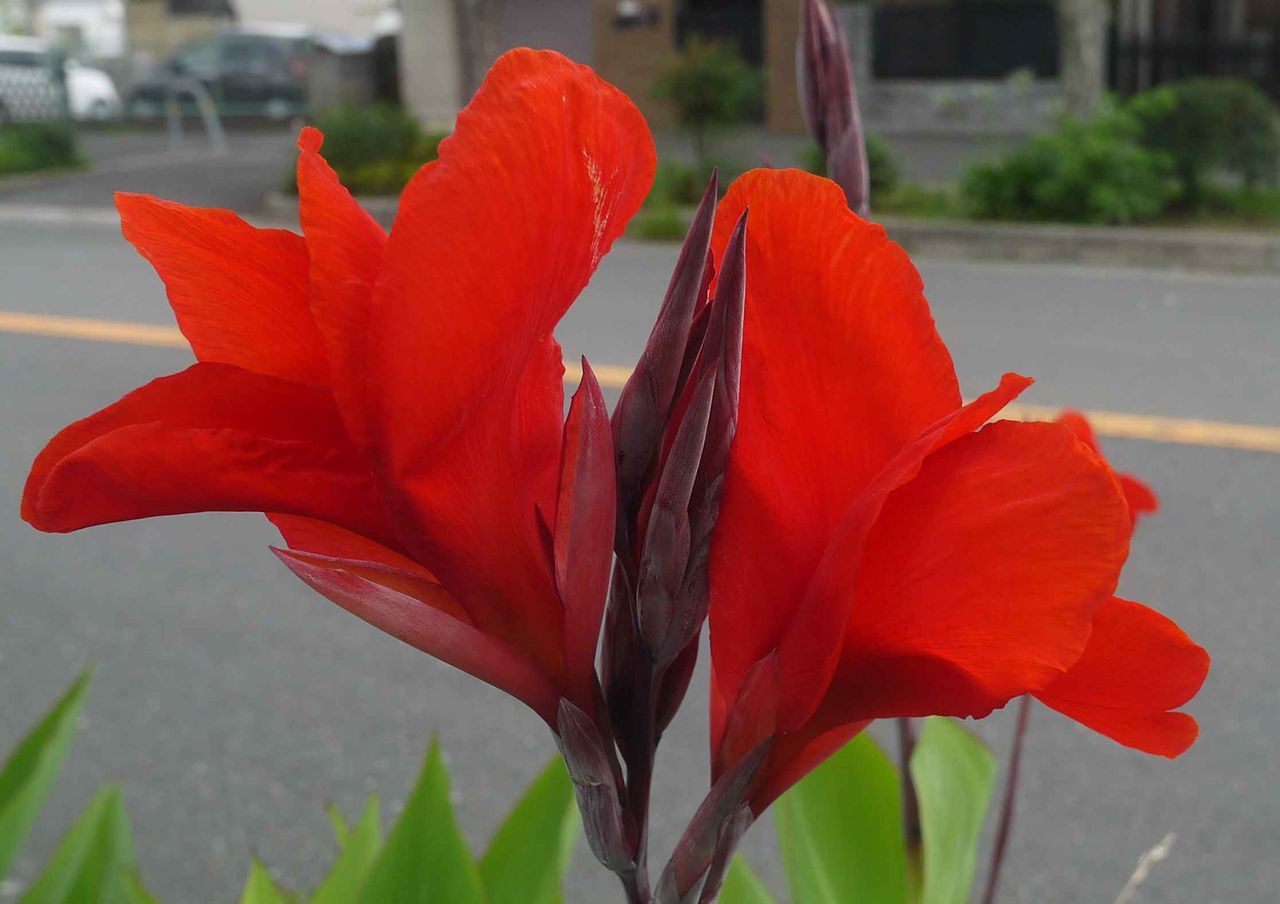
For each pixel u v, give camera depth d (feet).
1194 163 33.40
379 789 11.51
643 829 2.40
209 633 14.24
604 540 2.18
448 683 13.23
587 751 2.26
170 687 13.16
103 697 12.98
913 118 49.85
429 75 50.14
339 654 13.79
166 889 10.36
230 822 11.12
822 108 3.81
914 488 2.09
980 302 26.76
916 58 49.75
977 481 2.02
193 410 2.20
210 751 12.10
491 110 1.92
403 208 1.87
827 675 2.17
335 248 1.97
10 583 15.47
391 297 1.89
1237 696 12.18
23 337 26.08
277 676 13.35
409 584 2.32
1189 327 24.30
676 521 2.14
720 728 2.60
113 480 2.07
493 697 12.97
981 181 33.42
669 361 2.17
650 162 2.25
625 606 2.37
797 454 2.23
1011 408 10.81
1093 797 11.08
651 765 2.40
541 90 1.96
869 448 2.18
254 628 14.34
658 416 2.19
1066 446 1.97
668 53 52.70
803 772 2.39
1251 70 45.24
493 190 1.90
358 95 54.80
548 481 2.37
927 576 2.08
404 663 13.60
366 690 13.10
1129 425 18.83
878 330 2.14
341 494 2.19
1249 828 10.57
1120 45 46.03
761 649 2.31
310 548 2.47
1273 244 29.37
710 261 2.24
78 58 81.00
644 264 31.60
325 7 91.71
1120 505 1.94
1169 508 16.01
